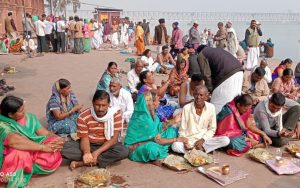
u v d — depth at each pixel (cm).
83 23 1770
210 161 453
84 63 1373
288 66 870
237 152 484
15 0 2500
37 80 1011
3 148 392
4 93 836
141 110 469
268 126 516
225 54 558
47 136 442
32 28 1697
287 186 400
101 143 448
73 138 520
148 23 2306
